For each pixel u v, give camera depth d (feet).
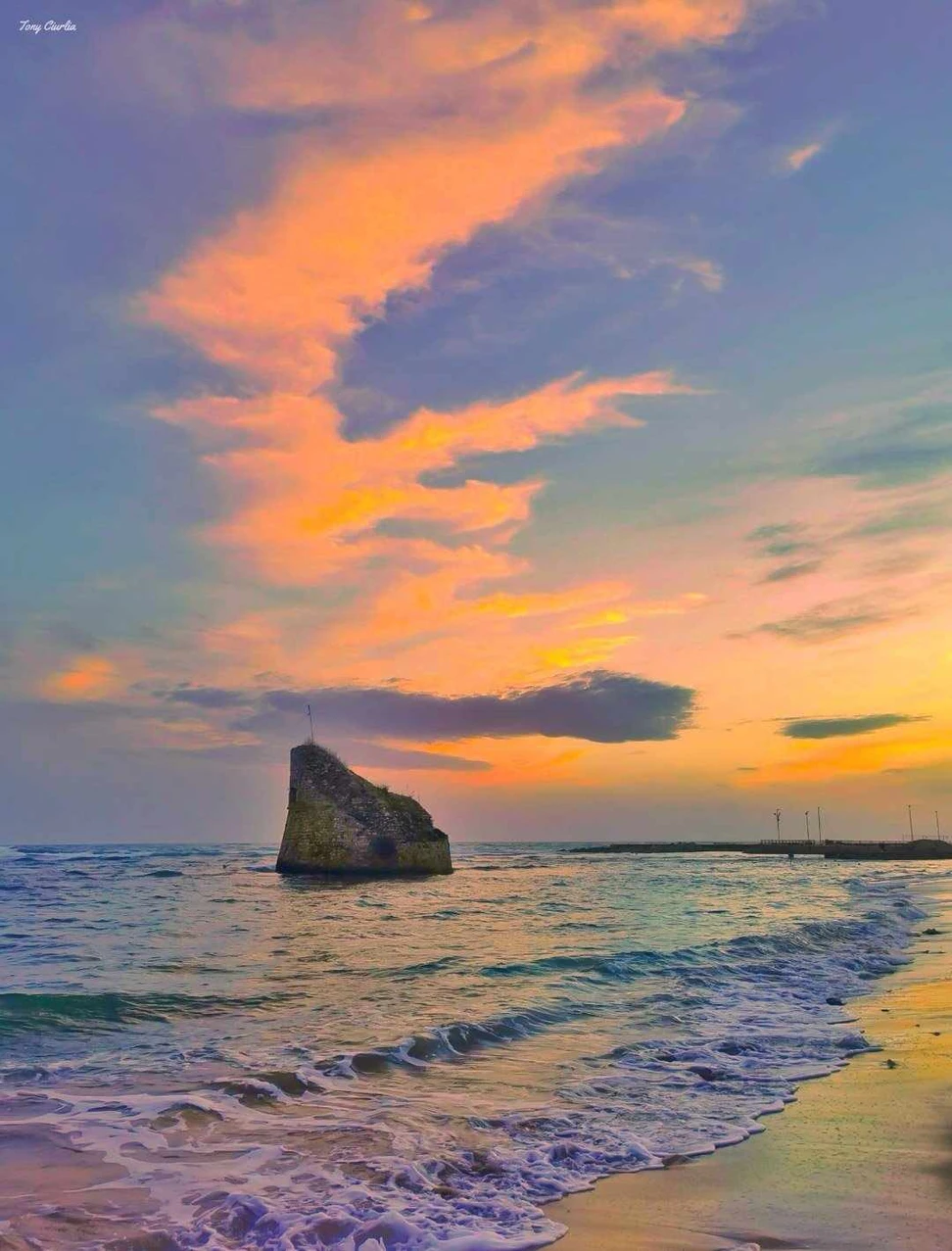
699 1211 21.07
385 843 176.04
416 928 81.25
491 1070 33.83
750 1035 39.81
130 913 95.04
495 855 441.27
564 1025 41.93
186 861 265.54
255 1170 23.18
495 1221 20.33
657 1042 38.32
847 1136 26.40
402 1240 19.13
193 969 55.21
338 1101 29.25
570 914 96.99
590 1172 23.61
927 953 68.80
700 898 124.06
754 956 63.77
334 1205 20.81
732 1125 27.50
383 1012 42.60
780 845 537.24
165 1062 33.45
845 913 100.22
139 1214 20.36
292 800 182.91
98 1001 42.73
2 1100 28.63
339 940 70.74
